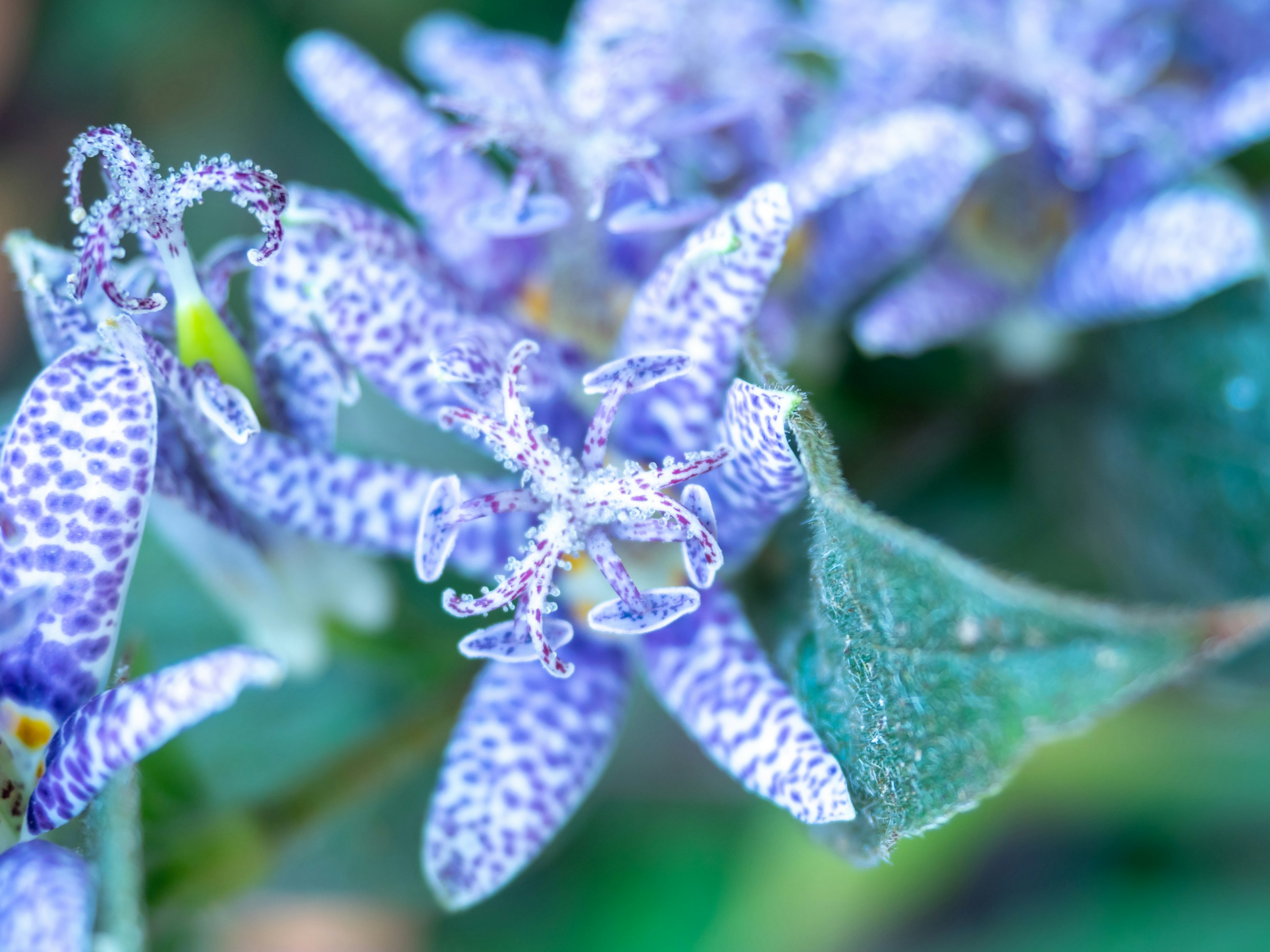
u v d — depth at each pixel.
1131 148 0.20
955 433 0.22
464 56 0.21
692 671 0.17
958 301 0.20
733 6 0.20
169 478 0.17
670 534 0.17
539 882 0.25
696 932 0.24
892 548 0.16
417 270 0.18
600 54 0.19
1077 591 0.23
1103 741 0.23
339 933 0.25
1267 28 0.21
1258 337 0.20
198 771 0.19
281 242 0.17
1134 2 0.20
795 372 0.21
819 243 0.20
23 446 0.17
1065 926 0.24
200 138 0.26
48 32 0.27
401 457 0.21
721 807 0.25
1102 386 0.21
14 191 0.28
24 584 0.17
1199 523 0.21
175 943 0.23
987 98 0.20
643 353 0.17
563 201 0.18
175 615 0.21
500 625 0.17
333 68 0.20
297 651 0.20
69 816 0.16
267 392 0.18
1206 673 0.21
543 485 0.17
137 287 0.17
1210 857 0.24
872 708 0.16
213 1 0.27
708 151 0.20
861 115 0.20
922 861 0.23
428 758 0.20
